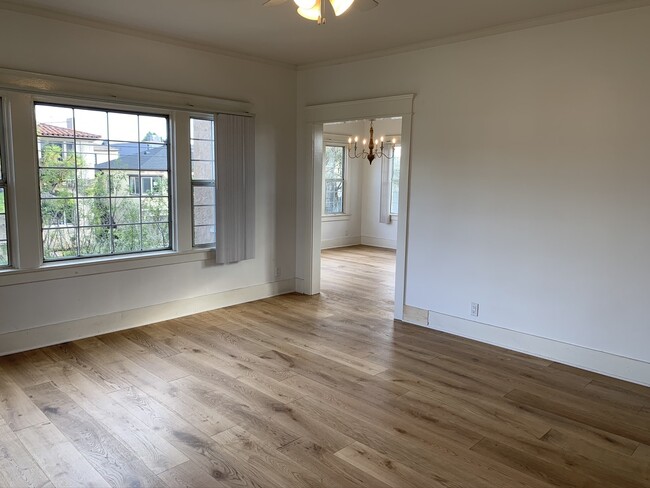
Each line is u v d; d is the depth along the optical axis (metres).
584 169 3.75
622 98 3.53
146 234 4.76
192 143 4.96
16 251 3.92
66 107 4.11
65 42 3.97
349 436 2.82
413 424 2.98
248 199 5.34
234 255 5.27
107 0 3.59
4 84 3.68
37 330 4.06
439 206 4.66
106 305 4.45
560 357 3.99
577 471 2.54
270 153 5.61
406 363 3.94
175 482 2.38
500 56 4.12
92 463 2.52
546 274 4.02
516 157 4.10
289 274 6.09
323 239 9.76
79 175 4.25
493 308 4.37
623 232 3.60
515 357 4.11
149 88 4.49
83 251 4.35
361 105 5.13
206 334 4.52
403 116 4.80
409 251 4.94
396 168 9.83
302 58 5.30
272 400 3.25
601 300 3.75
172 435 2.79
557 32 3.79
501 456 2.66
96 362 3.81
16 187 3.84
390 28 4.15
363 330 4.75
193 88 4.82
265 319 5.01
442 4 3.54
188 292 5.06
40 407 3.09
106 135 4.37
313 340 4.43
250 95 5.32
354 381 3.58
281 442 2.74
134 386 3.41
